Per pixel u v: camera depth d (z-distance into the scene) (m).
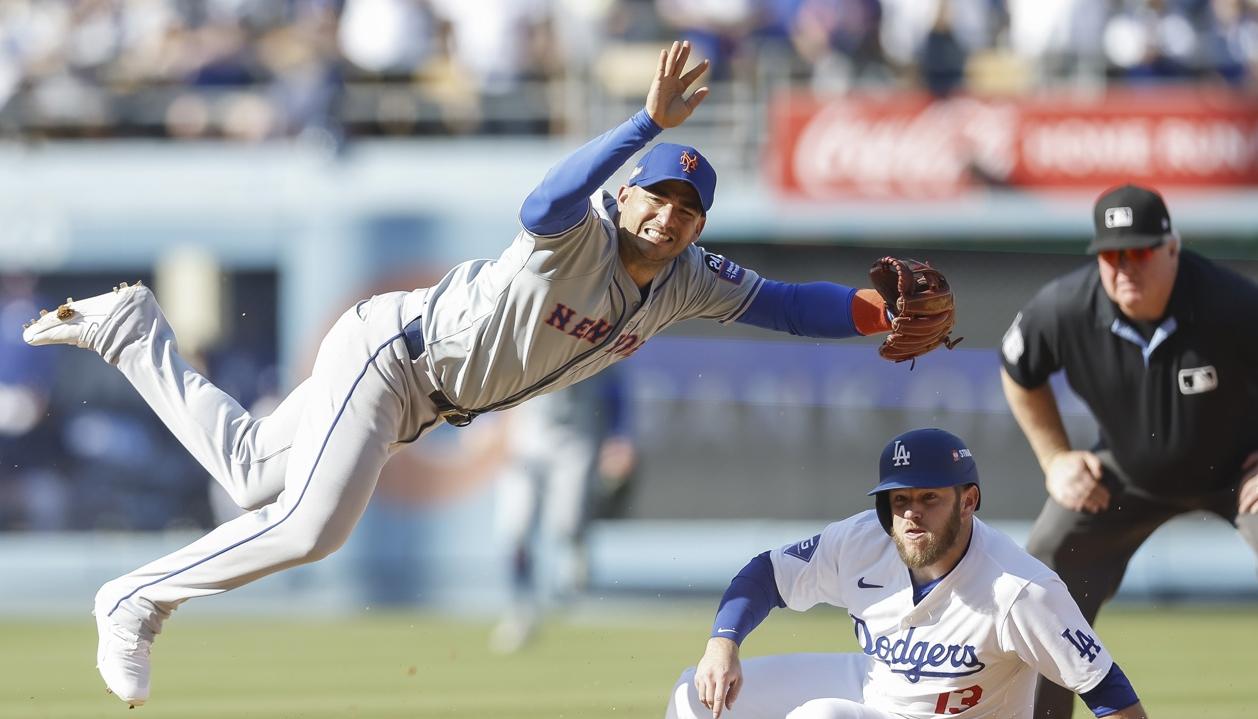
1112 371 21.31
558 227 17.08
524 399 18.88
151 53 57.22
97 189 54.94
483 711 27.61
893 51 55.38
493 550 51.56
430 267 54.47
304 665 35.41
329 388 18.45
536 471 38.78
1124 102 51.91
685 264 18.55
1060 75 55.12
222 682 32.56
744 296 19.11
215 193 54.78
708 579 51.84
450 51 56.62
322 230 54.47
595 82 56.09
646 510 52.06
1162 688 30.31
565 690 30.27
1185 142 51.75
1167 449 21.38
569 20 56.62
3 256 54.81
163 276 54.81
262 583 52.12
